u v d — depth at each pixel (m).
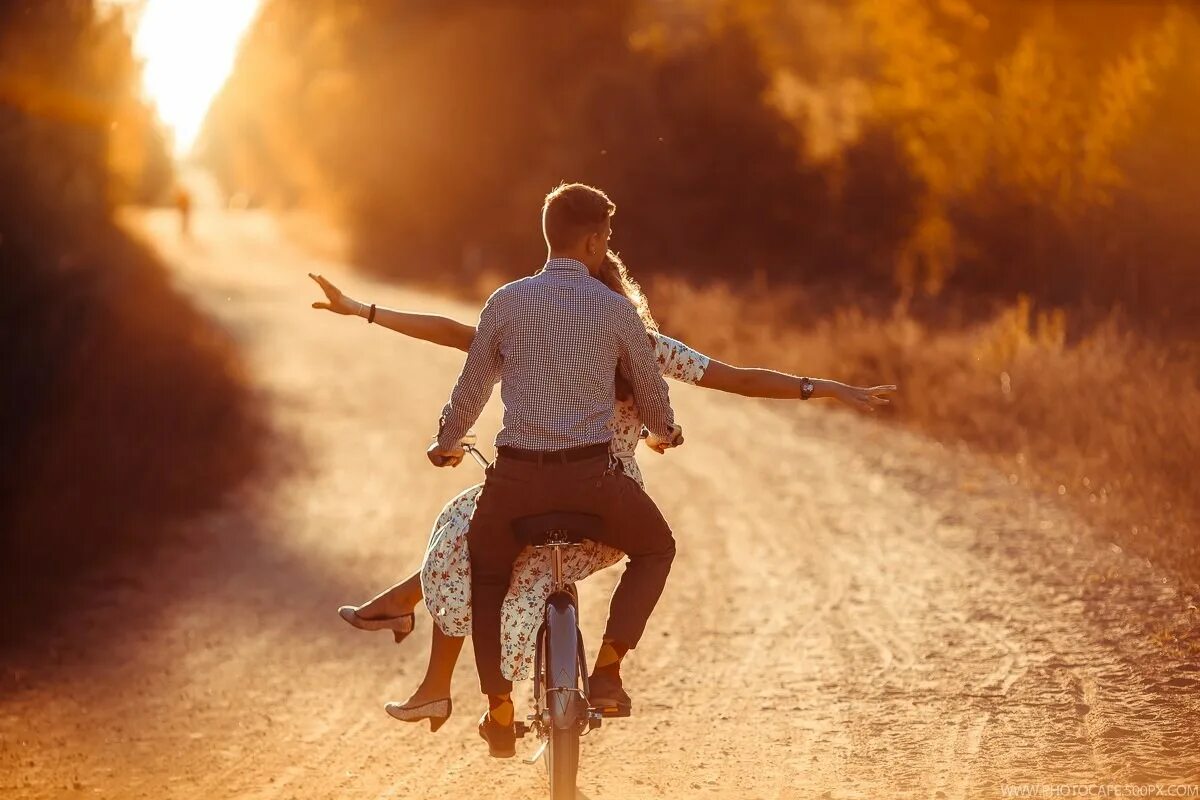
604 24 76.44
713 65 63.66
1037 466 23.23
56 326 22.53
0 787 11.60
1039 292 40.16
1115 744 10.54
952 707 12.08
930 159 47.75
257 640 16.97
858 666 13.77
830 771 10.59
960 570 17.39
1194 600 14.59
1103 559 16.91
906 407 30.50
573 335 8.21
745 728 12.12
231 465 27.06
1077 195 38.66
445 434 8.65
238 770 12.04
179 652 16.47
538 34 78.19
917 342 34.34
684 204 61.94
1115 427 23.03
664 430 8.57
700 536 20.89
